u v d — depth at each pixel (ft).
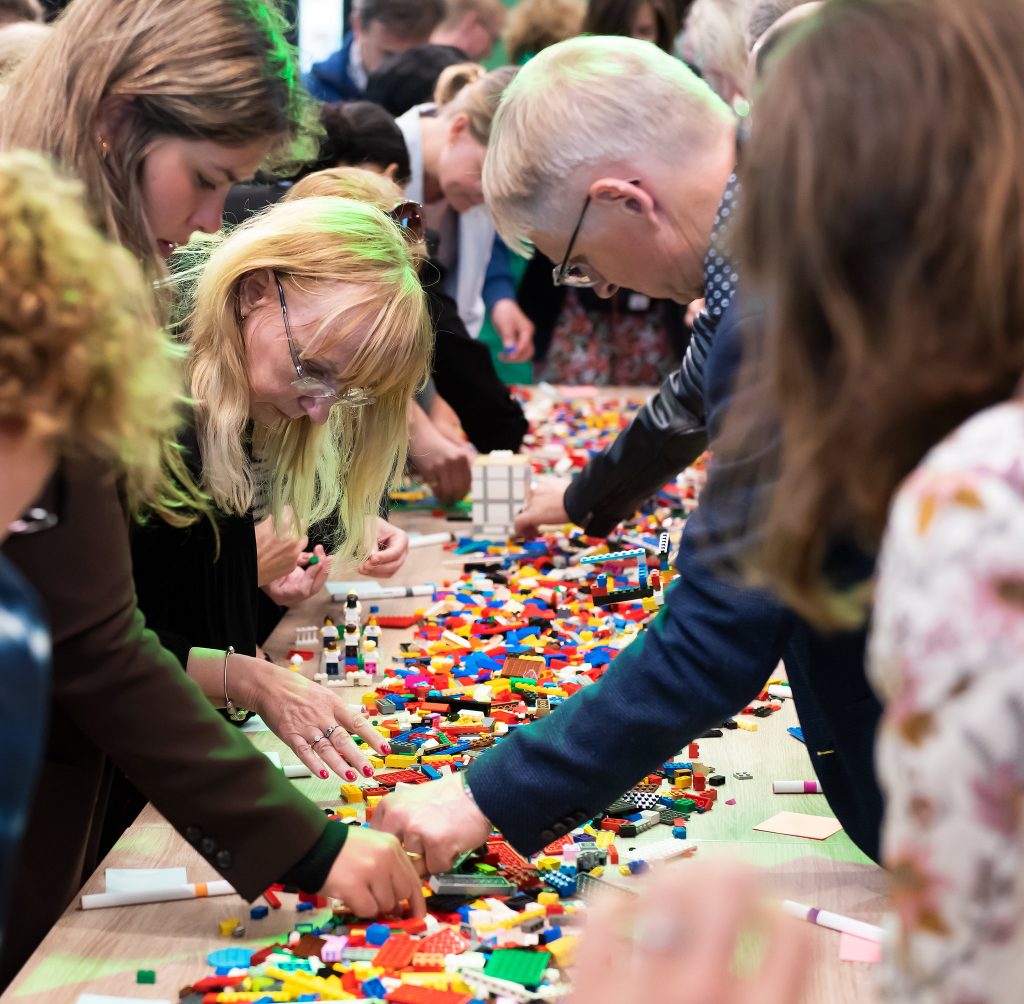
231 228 7.92
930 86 2.68
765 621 4.90
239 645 7.56
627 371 17.07
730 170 5.96
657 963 2.20
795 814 6.05
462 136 12.43
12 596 2.67
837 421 2.86
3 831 2.52
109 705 4.95
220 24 5.28
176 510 6.95
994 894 2.36
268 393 6.86
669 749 5.16
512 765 5.27
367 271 6.70
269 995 4.58
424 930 5.06
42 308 3.10
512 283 16.15
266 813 5.05
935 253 2.68
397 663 8.20
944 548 2.45
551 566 10.16
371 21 17.40
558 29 16.99
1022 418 2.56
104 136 5.27
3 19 10.63
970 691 2.37
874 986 4.66
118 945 4.99
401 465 8.10
